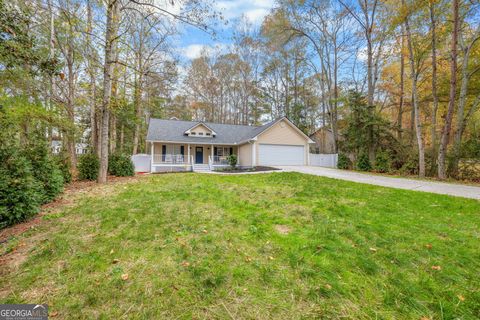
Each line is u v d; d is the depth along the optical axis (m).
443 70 13.25
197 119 28.58
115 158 11.15
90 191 6.62
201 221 3.78
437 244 2.84
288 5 16.05
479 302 1.80
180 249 2.75
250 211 4.39
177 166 16.14
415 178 10.15
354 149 15.20
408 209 4.56
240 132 20.22
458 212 4.41
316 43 18.05
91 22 8.80
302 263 2.40
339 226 3.49
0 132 4.06
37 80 8.73
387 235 3.13
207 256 2.57
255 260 2.47
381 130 13.52
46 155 5.51
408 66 16.44
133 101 14.91
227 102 28.52
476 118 12.67
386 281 2.08
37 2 7.04
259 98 26.59
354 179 9.46
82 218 4.02
